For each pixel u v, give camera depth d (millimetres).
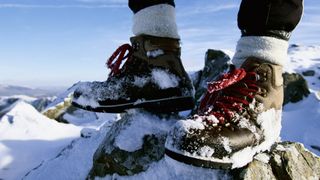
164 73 1526
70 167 1951
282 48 1310
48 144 2771
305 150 1599
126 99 1521
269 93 1302
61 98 5469
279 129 1389
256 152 1288
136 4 1555
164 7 1536
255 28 1288
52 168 1999
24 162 2457
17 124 3059
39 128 3045
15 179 2246
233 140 1154
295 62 8320
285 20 1270
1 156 2510
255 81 1282
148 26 1527
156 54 1529
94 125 4738
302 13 1315
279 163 1453
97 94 1514
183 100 1538
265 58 1291
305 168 1513
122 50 1600
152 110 1661
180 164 1404
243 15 1303
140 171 1534
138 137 1598
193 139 1115
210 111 1251
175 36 1565
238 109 1238
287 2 1258
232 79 1245
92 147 2047
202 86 6504
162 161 1495
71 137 2953
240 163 1190
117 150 1596
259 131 1262
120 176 1580
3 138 2789
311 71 7566
